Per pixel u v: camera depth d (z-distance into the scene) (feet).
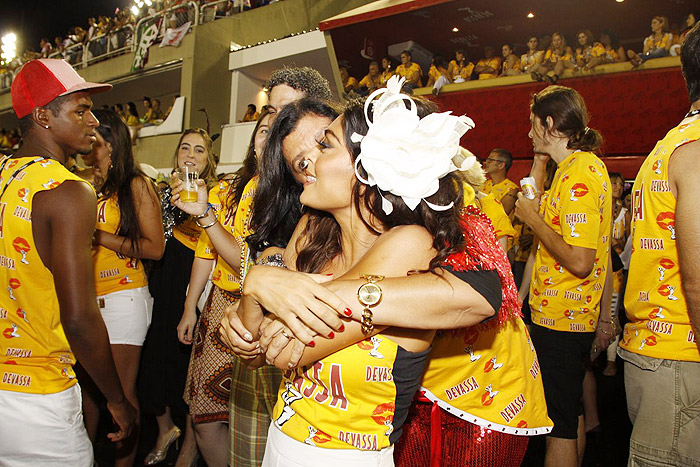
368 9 28.37
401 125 2.83
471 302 2.87
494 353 4.15
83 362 4.79
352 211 3.36
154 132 42.91
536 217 6.86
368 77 30.37
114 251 8.04
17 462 4.68
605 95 22.95
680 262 4.22
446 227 2.98
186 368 9.62
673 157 4.43
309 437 3.06
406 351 3.00
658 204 4.62
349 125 3.20
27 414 4.62
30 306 4.61
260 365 3.76
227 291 6.70
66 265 4.47
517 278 16.11
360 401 2.99
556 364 6.86
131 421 5.36
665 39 22.49
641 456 4.81
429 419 4.41
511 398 4.27
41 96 4.95
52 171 4.64
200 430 6.86
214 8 44.16
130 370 8.23
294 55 38.63
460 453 4.33
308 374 3.07
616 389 13.52
